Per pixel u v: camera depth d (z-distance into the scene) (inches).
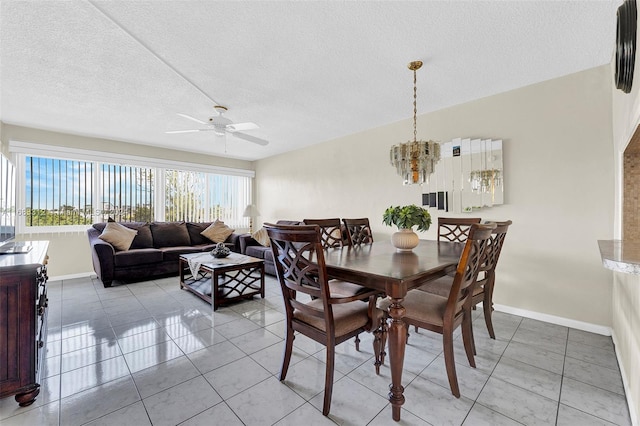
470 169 117.8
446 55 84.7
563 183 97.3
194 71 92.4
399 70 93.2
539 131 102.0
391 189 148.2
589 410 56.7
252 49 80.4
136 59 84.9
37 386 59.3
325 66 90.2
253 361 75.5
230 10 64.8
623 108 69.4
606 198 89.7
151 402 59.2
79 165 169.3
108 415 55.4
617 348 77.0
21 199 150.3
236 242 204.8
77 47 78.7
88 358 76.6
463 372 70.0
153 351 80.6
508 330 93.7
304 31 72.8
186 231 197.6
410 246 84.8
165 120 139.4
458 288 60.0
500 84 103.7
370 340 89.7
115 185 182.9
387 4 63.8
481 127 115.7
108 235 155.7
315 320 62.0
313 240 56.1
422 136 134.3
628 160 75.3
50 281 156.8
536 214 102.7
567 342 85.0
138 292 137.2
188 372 70.3
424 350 81.7
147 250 161.2
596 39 77.0
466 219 109.1
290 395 61.6
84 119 137.8
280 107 124.3
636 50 50.8
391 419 54.4
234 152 218.8
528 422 53.6
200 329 95.6
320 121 144.3
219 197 236.8
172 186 209.8
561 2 63.6
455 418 54.6
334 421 53.9
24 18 66.6
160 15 66.2
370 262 67.2
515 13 67.1
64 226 163.6
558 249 98.5
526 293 105.1
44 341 84.4
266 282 158.6
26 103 117.9
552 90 99.4
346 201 171.5
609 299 89.7
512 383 65.5
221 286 129.7
